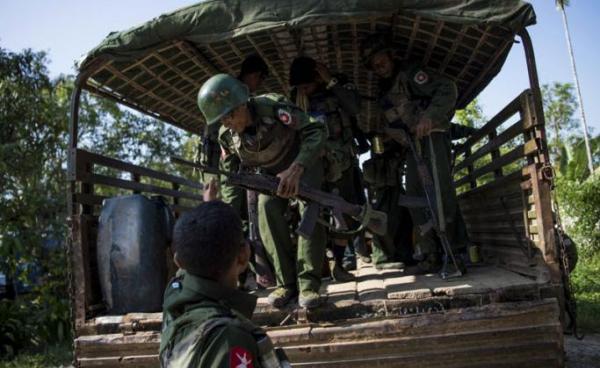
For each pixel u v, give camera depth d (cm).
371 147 511
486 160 835
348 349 328
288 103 348
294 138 356
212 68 500
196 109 602
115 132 1828
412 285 382
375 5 350
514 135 389
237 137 353
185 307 157
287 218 367
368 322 329
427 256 443
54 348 880
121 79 458
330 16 351
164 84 500
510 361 320
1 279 1291
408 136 431
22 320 915
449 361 322
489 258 492
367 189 547
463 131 580
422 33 443
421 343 324
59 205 1070
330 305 342
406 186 446
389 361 325
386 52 452
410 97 437
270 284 402
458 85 543
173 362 147
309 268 345
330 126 414
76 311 370
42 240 1020
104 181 424
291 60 527
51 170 1191
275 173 363
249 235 433
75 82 391
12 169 1098
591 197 1358
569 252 353
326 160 400
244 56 500
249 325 152
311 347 329
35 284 988
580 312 757
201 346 142
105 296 388
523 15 340
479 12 344
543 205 343
